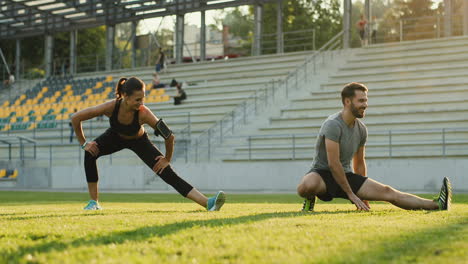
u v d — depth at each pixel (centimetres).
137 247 256
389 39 2208
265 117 1866
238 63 2388
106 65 2872
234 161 1666
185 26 2747
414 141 1498
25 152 2172
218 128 1884
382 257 225
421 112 1591
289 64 2244
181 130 1919
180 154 1789
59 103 2519
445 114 1569
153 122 524
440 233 295
